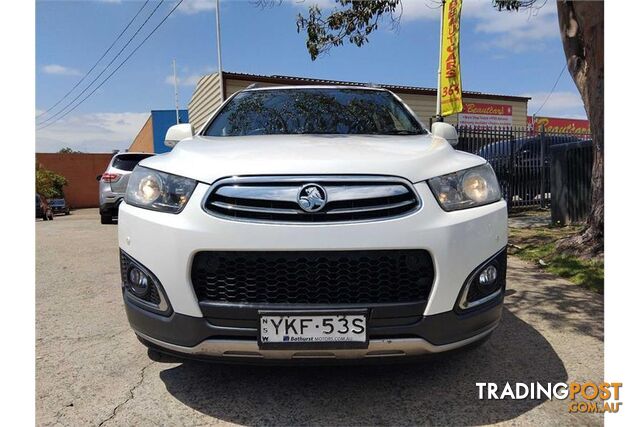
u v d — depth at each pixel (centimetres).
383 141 285
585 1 503
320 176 223
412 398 252
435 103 1686
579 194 793
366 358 224
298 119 350
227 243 218
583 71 553
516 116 1936
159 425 230
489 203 244
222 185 226
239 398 254
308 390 261
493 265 240
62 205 2478
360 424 229
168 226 227
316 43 776
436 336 223
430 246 220
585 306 391
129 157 1106
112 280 508
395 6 739
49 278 517
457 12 831
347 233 216
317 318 217
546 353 304
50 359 304
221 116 364
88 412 242
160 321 231
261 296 221
